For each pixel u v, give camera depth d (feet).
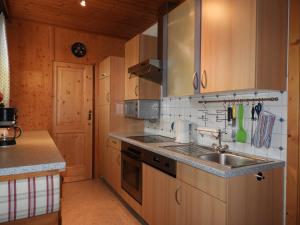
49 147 6.07
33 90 11.35
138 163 8.04
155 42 10.05
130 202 8.73
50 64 11.69
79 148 12.59
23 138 7.63
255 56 4.75
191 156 5.89
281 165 5.33
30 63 11.26
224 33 5.50
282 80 5.27
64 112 12.14
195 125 8.17
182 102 8.94
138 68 9.08
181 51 7.48
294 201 5.17
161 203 6.64
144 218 7.61
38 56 11.43
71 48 12.14
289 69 5.26
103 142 12.16
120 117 11.50
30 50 11.23
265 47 4.91
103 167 12.24
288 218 5.28
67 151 12.28
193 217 5.36
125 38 13.37
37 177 4.37
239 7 5.11
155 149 6.94
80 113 12.55
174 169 6.08
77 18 10.60
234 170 4.62
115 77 11.40
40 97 11.51
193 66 6.83
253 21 4.79
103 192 10.89
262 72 4.86
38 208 4.31
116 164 10.28
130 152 8.82
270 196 5.18
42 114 11.58
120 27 11.66
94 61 12.73
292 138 5.21
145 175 7.57
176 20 7.78
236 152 6.45
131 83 10.48
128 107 10.98
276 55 5.12
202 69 6.28
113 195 10.52
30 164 4.30
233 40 5.25
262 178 5.01
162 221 6.58
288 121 5.26
